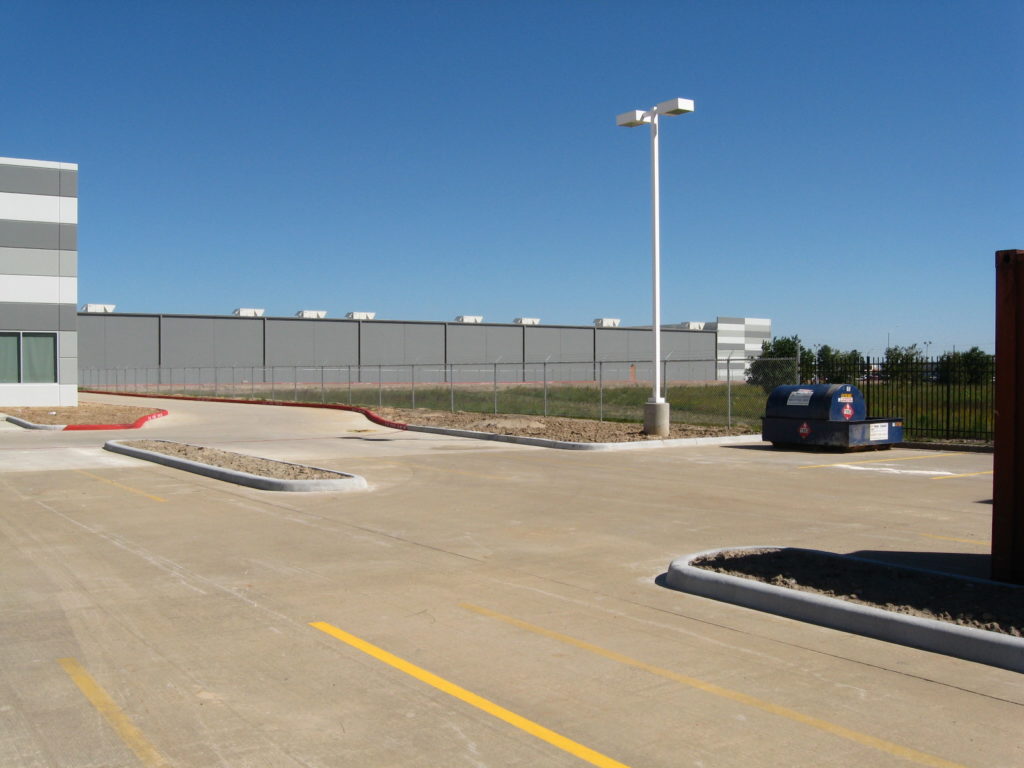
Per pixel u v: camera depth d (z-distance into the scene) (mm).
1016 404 7738
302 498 12953
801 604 6871
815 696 5293
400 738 4691
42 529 10508
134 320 61344
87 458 18297
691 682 5516
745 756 4488
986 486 14430
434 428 26203
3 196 33062
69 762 4398
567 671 5703
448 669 5734
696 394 45312
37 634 6438
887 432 20531
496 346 73688
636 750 4559
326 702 5176
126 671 5672
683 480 15125
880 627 6391
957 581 7461
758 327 94188
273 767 4355
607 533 10352
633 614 7000
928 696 5293
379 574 8320
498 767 4367
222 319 64188
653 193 21953
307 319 67188
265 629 6578
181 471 16047
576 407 37594
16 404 33344
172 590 7707
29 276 33500
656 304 22359
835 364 26578
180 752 4516
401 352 69812
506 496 13234
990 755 4508
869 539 10031
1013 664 5727
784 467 17078
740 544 9734
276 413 36750
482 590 7742
